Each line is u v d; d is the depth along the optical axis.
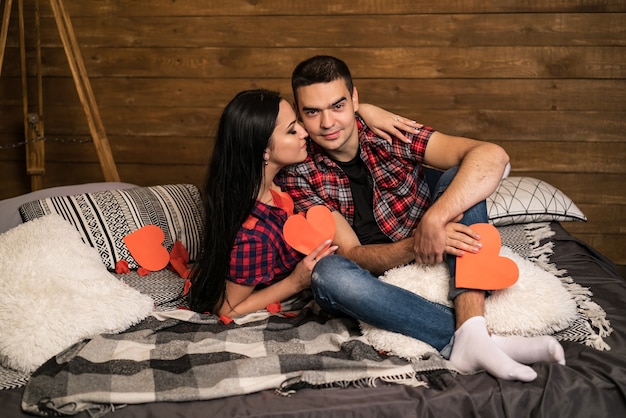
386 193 2.06
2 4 3.15
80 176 3.29
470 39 3.04
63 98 3.23
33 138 3.06
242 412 1.43
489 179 1.79
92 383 1.51
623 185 3.11
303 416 1.42
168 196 2.33
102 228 2.13
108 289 1.82
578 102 3.05
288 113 1.84
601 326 1.73
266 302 1.89
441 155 1.96
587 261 2.21
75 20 3.17
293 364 1.57
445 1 3.01
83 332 1.68
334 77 1.89
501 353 1.53
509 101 3.08
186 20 3.13
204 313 1.92
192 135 3.22
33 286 1.72
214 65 3.16
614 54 3.00
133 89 3.21
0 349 1.60
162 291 2.01
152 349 1.65
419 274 1.79
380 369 1.57
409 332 1.67
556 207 2.48
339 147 1.95
